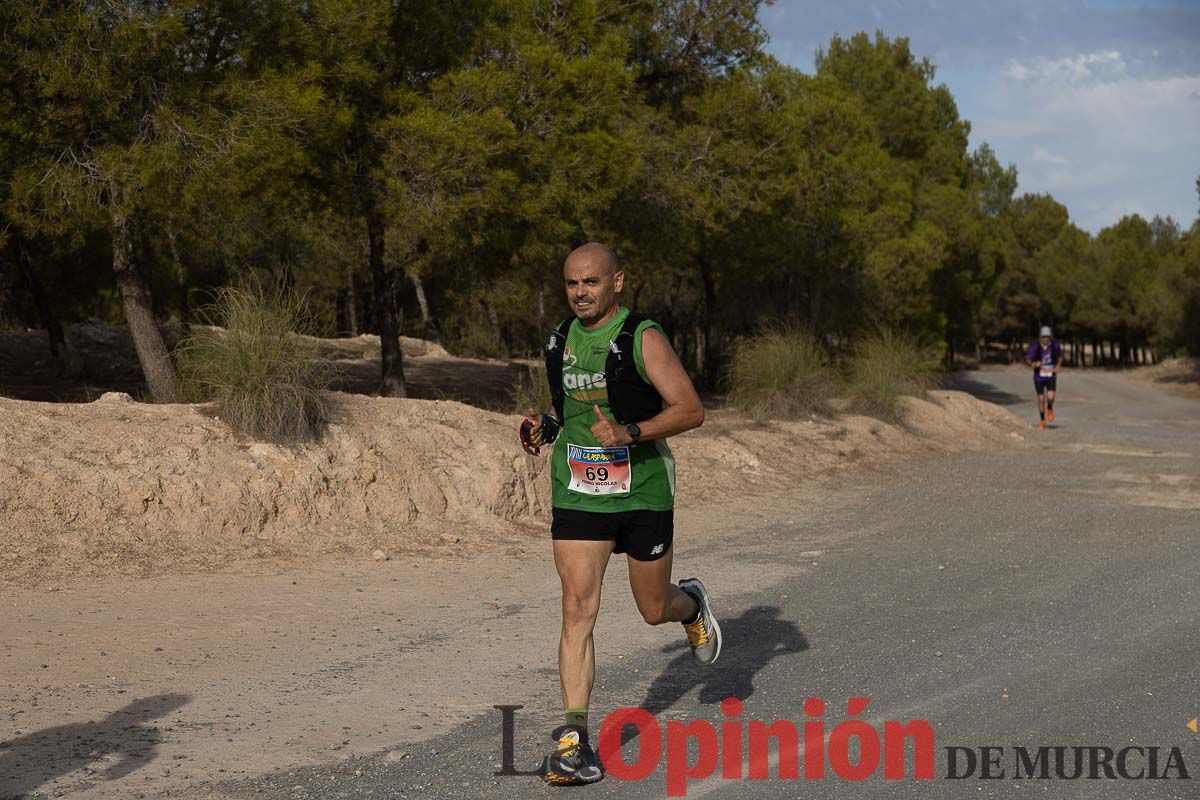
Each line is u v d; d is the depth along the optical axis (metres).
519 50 15.49
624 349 4.13
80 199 11.20
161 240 20.77
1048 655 5.89
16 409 8.52
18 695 4.76
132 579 7.15
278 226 19.52
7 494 7.62
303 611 6.62
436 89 14.58
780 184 22.42
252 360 9.34
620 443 4.01
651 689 5.27
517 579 7.86
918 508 11.80
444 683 5.30
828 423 16.72
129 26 10.74
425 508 9.49
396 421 10.24
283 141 11.91
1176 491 13.23
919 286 32.97
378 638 6.09
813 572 8.32
